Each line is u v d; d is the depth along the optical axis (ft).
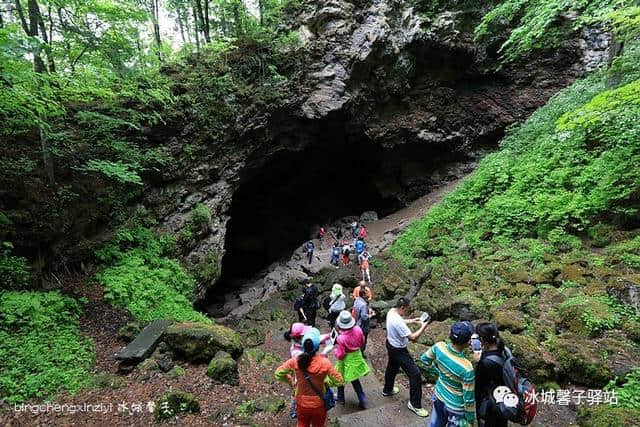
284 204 88.58
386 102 73.05
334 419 18.49
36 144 34.65
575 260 27.50
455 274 33.06
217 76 54.70
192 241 47.55
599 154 35.83
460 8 71.20
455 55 72.13
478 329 12.00
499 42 71.36
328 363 14.16
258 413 19.26
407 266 43.39
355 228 72.38
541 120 54.44
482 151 77.36
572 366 18.38
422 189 80.12
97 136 39.09
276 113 61.82
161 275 38.70
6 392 19.70
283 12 66.49
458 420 12.31
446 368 12.73
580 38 71.05
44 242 32.60
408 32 67.51
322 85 63.67
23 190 32.04
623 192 28.58
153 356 24.00
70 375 22.09
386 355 26.22
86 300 31.24
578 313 21.50
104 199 38.99
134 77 43.91
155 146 46.88
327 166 83.20
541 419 16.28
